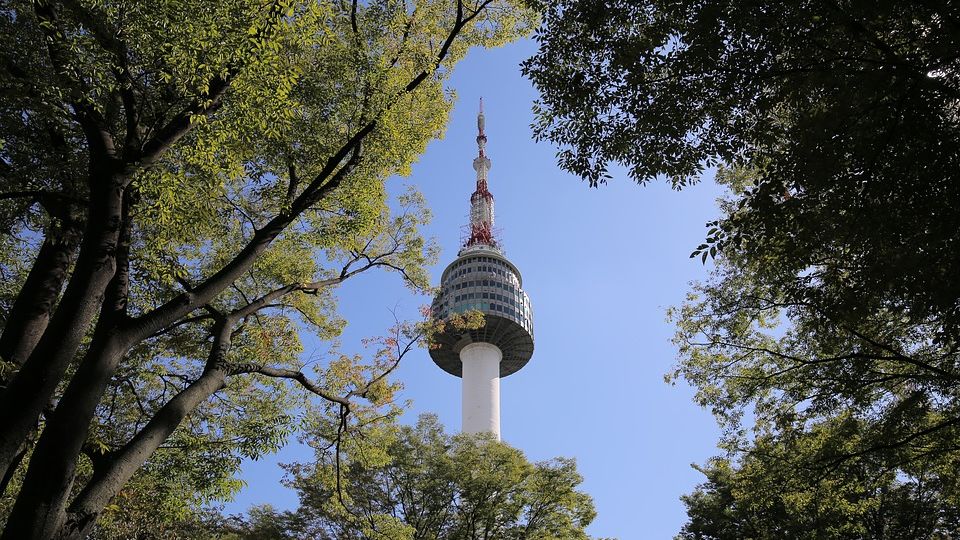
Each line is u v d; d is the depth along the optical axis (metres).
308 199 13.96
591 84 13.13
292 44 13.29
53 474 9.09
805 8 10.85
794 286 14.46
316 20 13.20
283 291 14.96
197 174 13.29
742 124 12.85
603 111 13.24
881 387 18.50
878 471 20.11
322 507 34.91
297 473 36.38
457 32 17.11
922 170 10.88
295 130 14.87
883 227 11.45
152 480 17.39
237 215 17.95
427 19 17.53
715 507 38.09
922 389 17.06
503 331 96.00
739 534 36.38
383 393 18.27
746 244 12.65
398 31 16.86
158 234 14.27
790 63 11.70
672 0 12.08
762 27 11.18
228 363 12.73
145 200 13.09
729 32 11.50
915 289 11.63
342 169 14.79
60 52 10.73
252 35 11.01
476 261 103.00
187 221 13.61
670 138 12.98
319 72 15.45
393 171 16.75
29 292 11.56
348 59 15.45
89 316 9.96
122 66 11.48
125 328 10.61
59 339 9.59
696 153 13.13
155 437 10.66
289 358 19.92
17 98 10.51
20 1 11.40
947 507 25.77
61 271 11.95
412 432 39.34
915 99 10.56
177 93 12.72
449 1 17.83
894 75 10.51
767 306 20.12
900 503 25.78
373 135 15.31
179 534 25.67
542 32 13.41
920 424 18.19
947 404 17.59
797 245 12.47
